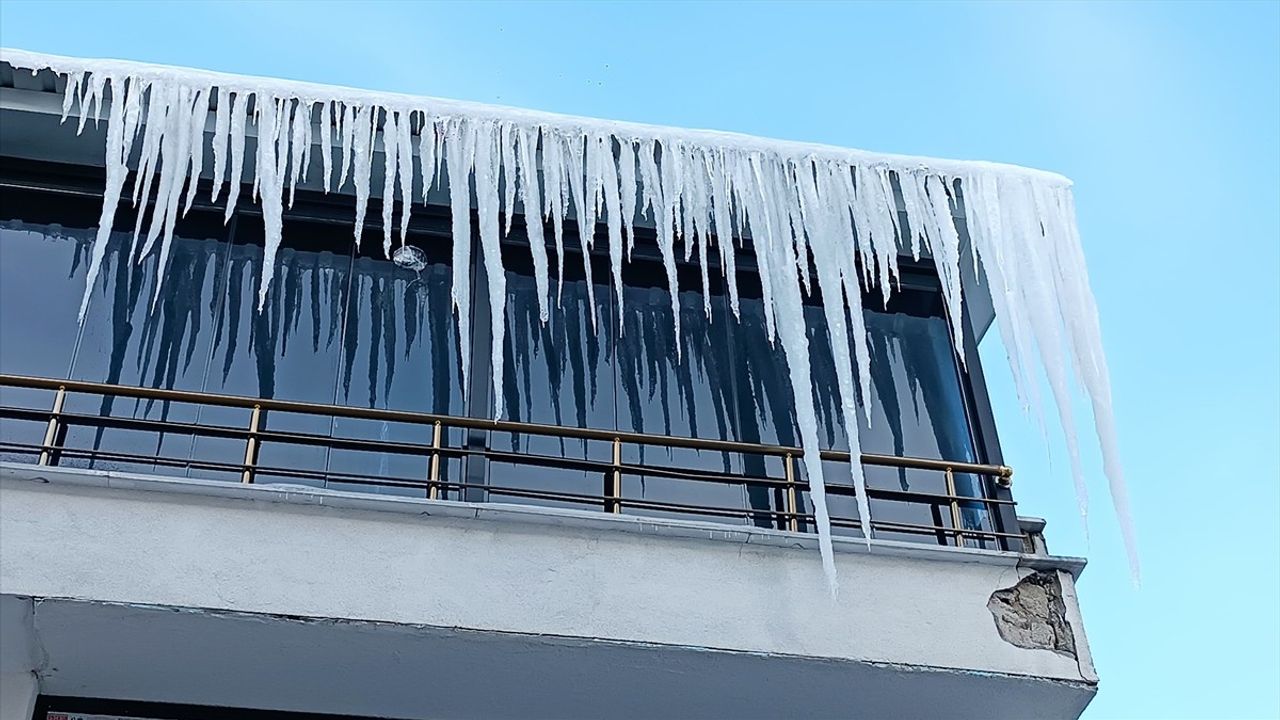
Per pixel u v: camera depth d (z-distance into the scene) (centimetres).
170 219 689
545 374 732
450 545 605
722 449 692
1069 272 756
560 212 724
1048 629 634
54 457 641
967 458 739
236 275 732
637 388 739
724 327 776
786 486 688
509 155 730
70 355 682
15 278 703
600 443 713
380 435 691
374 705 621
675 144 755
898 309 802
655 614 603
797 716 642
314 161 760
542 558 609
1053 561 647
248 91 723
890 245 755
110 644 577
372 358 717
